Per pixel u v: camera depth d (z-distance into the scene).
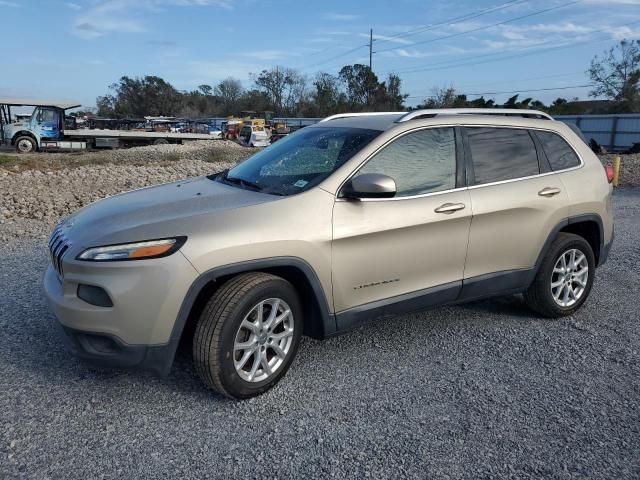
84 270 3.25
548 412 3.46
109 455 2.95
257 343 3.51
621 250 7.75
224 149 30.83
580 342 4.55
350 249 3.74
